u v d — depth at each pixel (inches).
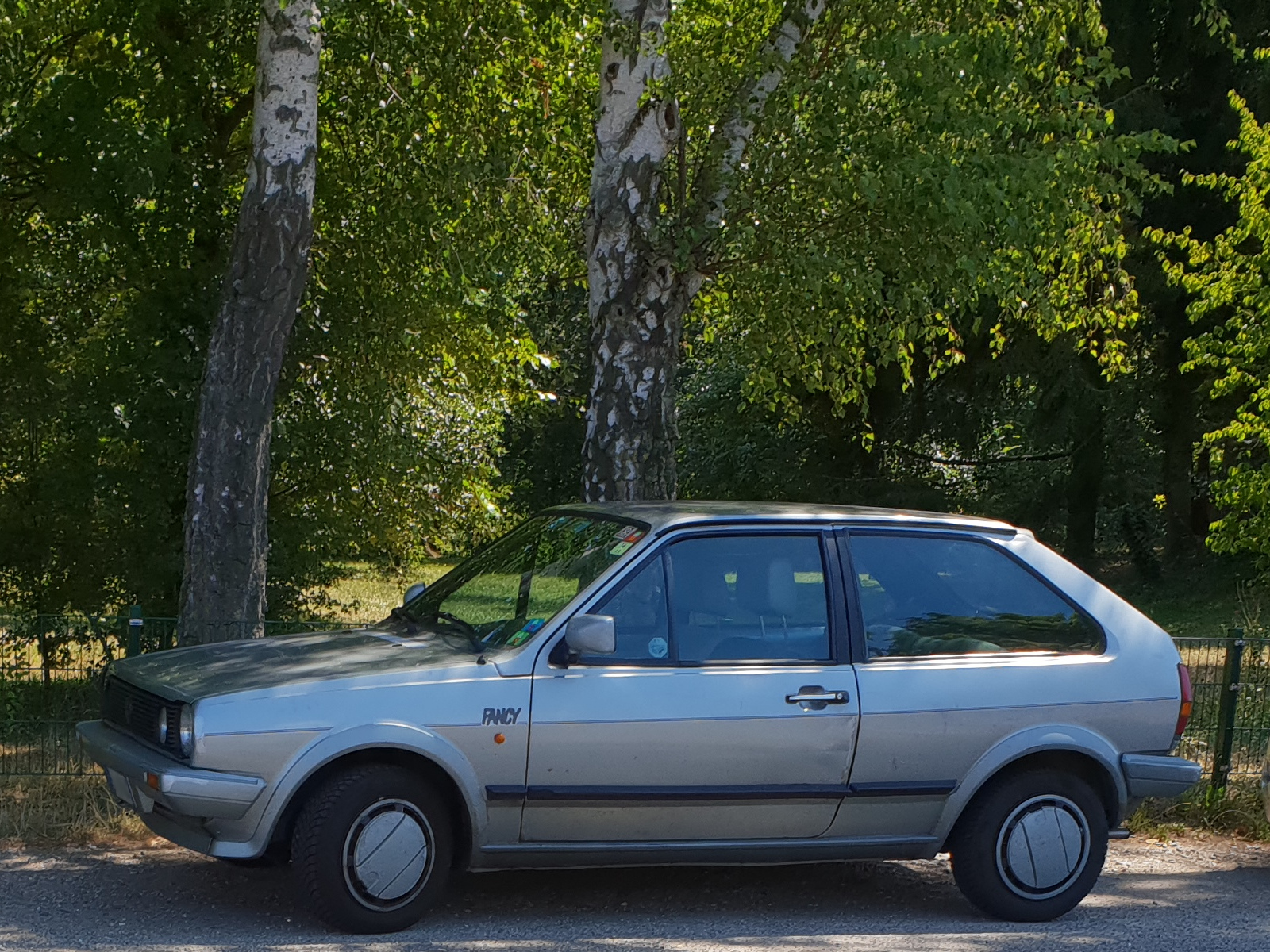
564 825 226.7
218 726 210.5
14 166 481.7
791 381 523.5
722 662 233.8
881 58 377.7
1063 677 249.8
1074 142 400.8
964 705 242.2
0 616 341.7
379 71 479.5
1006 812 246.7
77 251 498.3
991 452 1170.0
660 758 227.3
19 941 210.5
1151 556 1090.7
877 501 1094.4
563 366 639.8
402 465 524.7
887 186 365.4
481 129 485.4
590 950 214.5
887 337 423.5
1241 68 939.3
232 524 363.6
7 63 454.6
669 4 414.6
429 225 486.0
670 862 234.7
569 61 495.5
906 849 244.1
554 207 530.3
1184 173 617.9
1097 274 503.8
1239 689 354.3
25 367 477.7
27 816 282.0
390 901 218.5
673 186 403.9
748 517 244.7
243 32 481.1
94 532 498.9
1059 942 233.9
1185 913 260.7
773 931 234.2
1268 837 333.1
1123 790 252.7
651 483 386.9
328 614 559.2
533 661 225.3
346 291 511.2
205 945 209.9
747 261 391.5
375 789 217.0
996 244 388.2
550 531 262.2
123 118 473.4
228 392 366.3
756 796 231.8
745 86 397.4
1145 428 1061.1
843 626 241.6
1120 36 949.8
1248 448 686.5
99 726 244.7
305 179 374.3
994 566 256.8
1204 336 613.9
